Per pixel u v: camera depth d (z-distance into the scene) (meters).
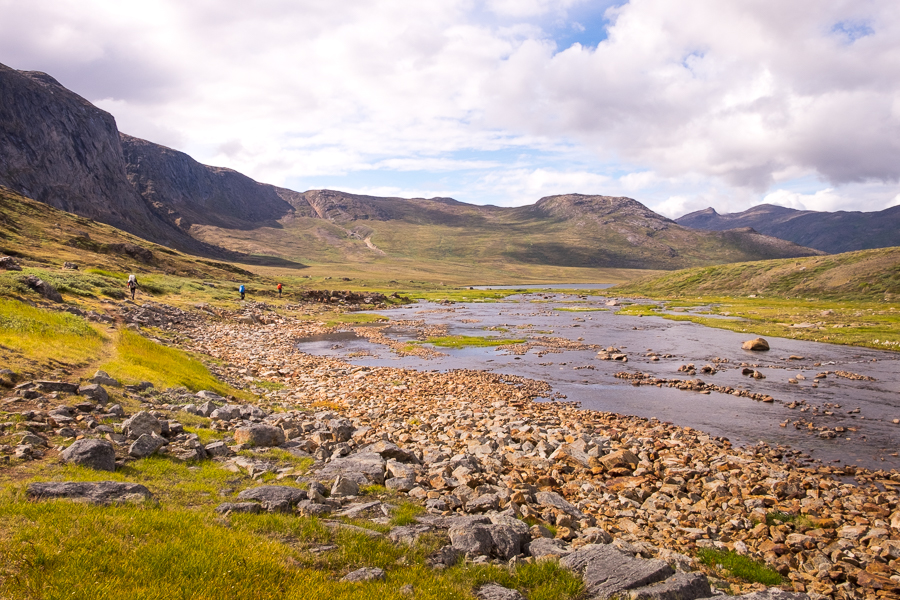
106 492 10.79
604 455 21.64
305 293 129.12
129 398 20.75
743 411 33.16
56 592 7.18
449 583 9.29
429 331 77.88
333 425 22.48
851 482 21.14
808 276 135.12
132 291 67.75
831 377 43.88
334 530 10.97
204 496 12.38
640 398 36.75
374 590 8.62
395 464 16.83
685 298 151.12
